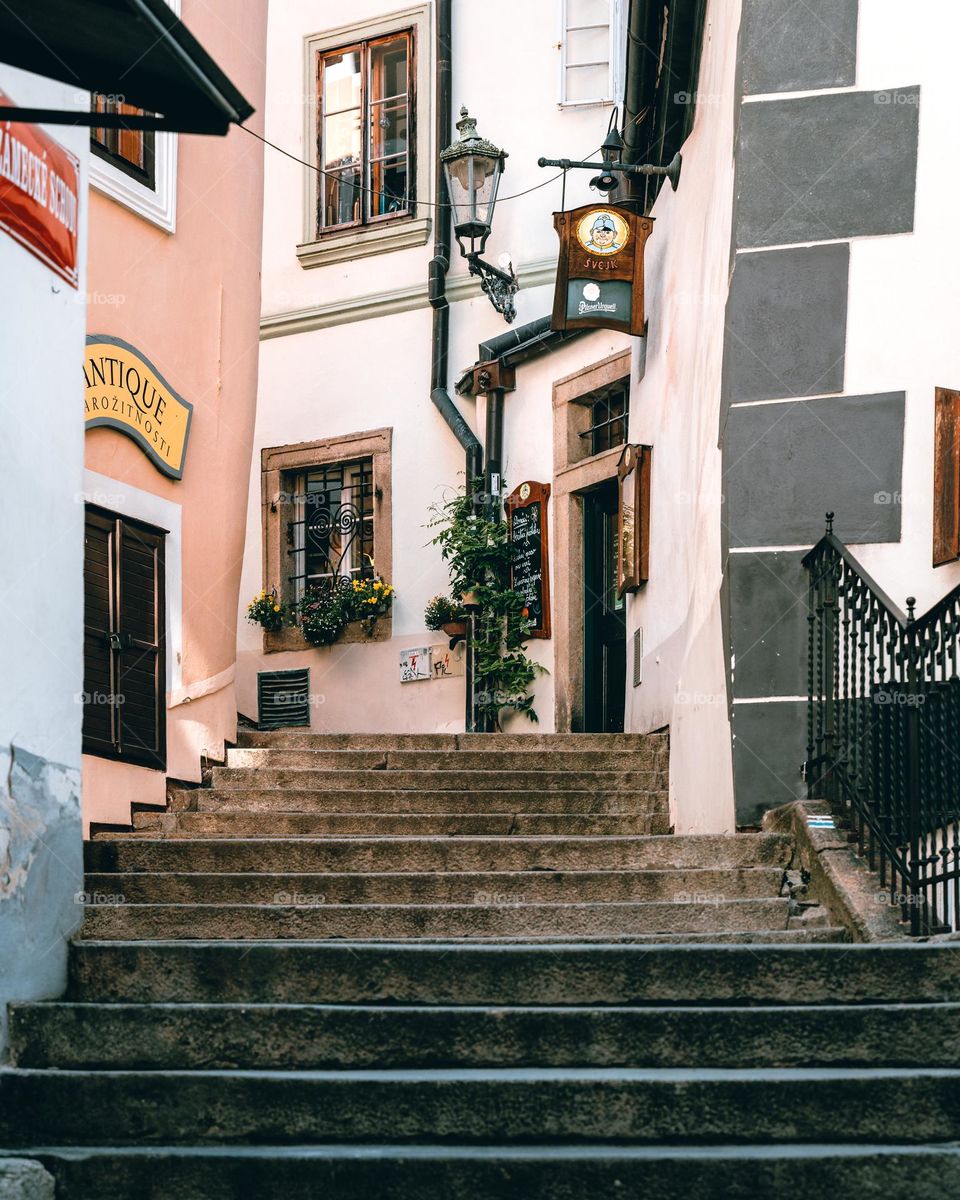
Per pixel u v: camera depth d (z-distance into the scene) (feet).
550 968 18.01
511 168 47.29
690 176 33.50
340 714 48.65
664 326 35.94
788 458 26.25
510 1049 16.84
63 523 19.43
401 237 49.44
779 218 26.84
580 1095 15.79
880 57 26.96
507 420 46.57
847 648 23.91
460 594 45.96
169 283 33.32
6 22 13.61
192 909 21.42
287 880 23.25
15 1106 16.22
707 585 28.68
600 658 43.60
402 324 49.42
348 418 49.88
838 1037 16.71
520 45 47.78
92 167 30.58
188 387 33.86
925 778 21.48
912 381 26.09
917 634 22.16
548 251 46.34
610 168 36.14
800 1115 15.64
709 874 22.95
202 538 34.14
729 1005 17.83
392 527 48.67
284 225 51.72
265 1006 17.11
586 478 42.98
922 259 26.40
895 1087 15.64
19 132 18.58
